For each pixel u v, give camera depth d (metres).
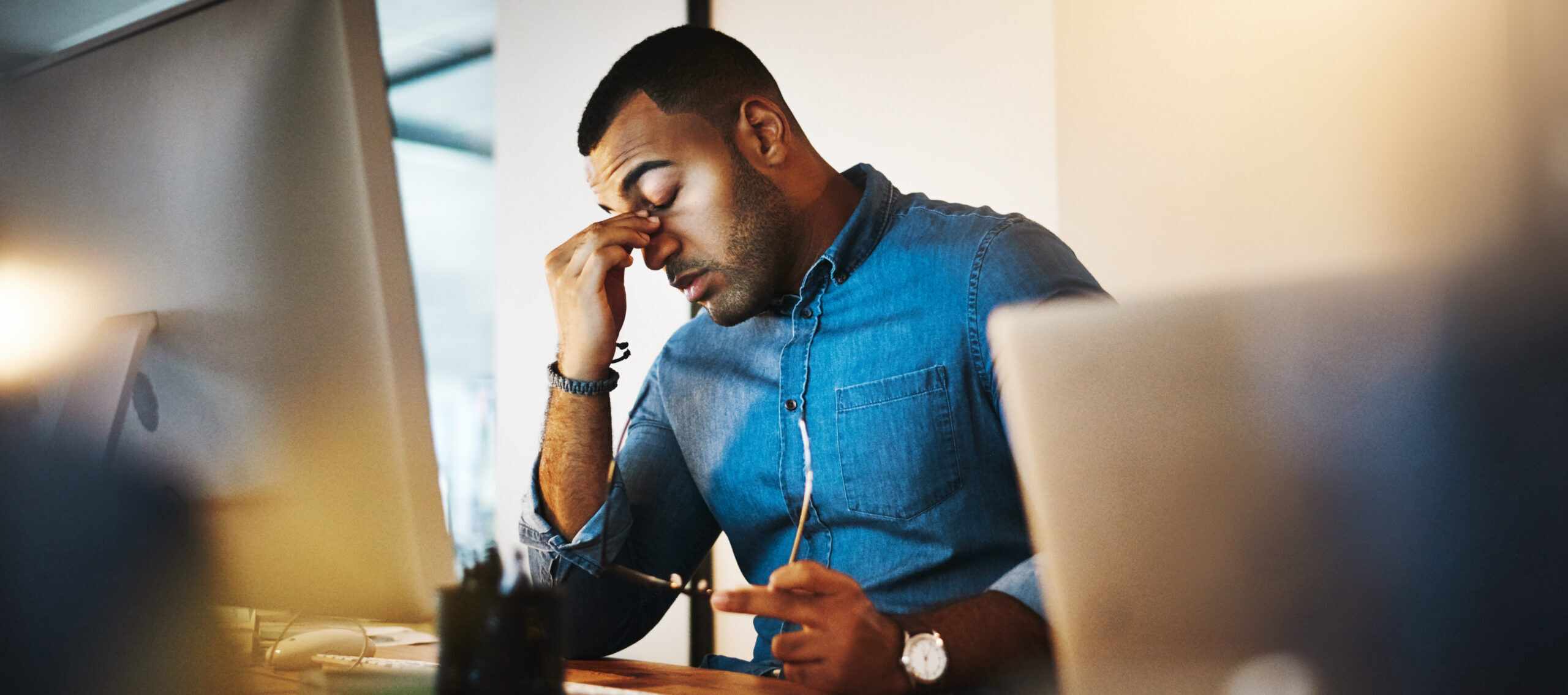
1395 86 1.58
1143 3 1.86
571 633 1.16
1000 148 2.02
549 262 1.22
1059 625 0.50
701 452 1.32
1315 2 1.68
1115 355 0.49
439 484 0.77
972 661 0.77
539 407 2.62
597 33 2.59
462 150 5.65
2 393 0.83
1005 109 2.02
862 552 1.20
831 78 2.24
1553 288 1.23
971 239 1.20
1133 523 0.48
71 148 0.86
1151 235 1.83
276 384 0.79
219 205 0.79
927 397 1.17
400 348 0.75
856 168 1.36
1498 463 0.98
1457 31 1.54
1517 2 1.50
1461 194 1.52
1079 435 0.50
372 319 0.74
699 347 1.36
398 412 0.75
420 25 3.92
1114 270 1.86
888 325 1.21
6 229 0.86
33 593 0.60
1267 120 1.72
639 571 1.27
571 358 1.18
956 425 1.17
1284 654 0.44
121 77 0.84
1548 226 1.42
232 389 0.80
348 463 0.77
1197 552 0.46
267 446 0.80
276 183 0.77
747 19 2.36
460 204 6.84
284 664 0.91
